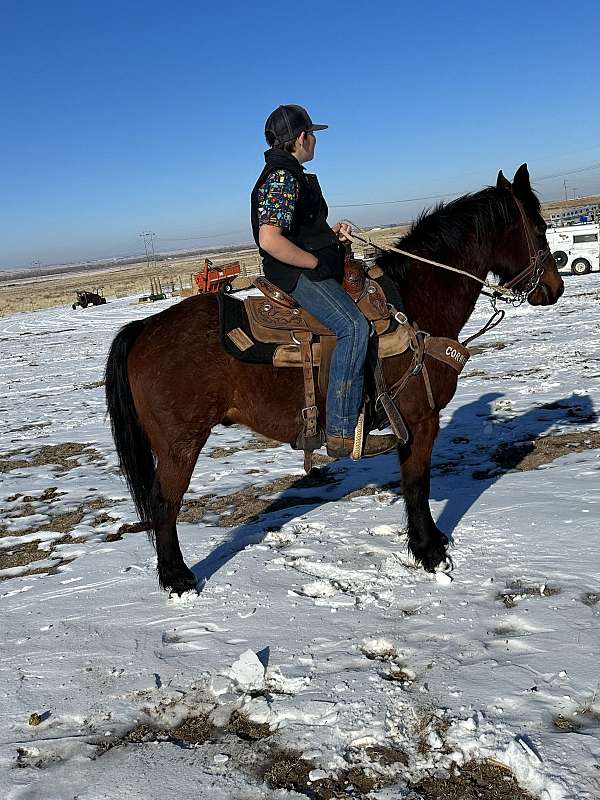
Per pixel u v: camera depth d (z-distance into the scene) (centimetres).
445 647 339
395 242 443
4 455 896
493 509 509
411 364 400
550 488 540
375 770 264
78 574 481
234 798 258
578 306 1823
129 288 7100
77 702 326
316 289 373
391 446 413
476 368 1130
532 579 399
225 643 364
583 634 335
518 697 293
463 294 440
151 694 327
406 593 399
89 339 2575
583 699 288
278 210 356
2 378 1709
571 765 250
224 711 308
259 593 416
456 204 448
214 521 570
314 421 392
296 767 271
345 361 375
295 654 346
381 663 333
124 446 412
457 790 252
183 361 392
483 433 737
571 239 2978
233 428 944
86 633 391
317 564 448
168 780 270
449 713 288
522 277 465
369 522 516
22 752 295
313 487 629
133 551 516
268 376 391
